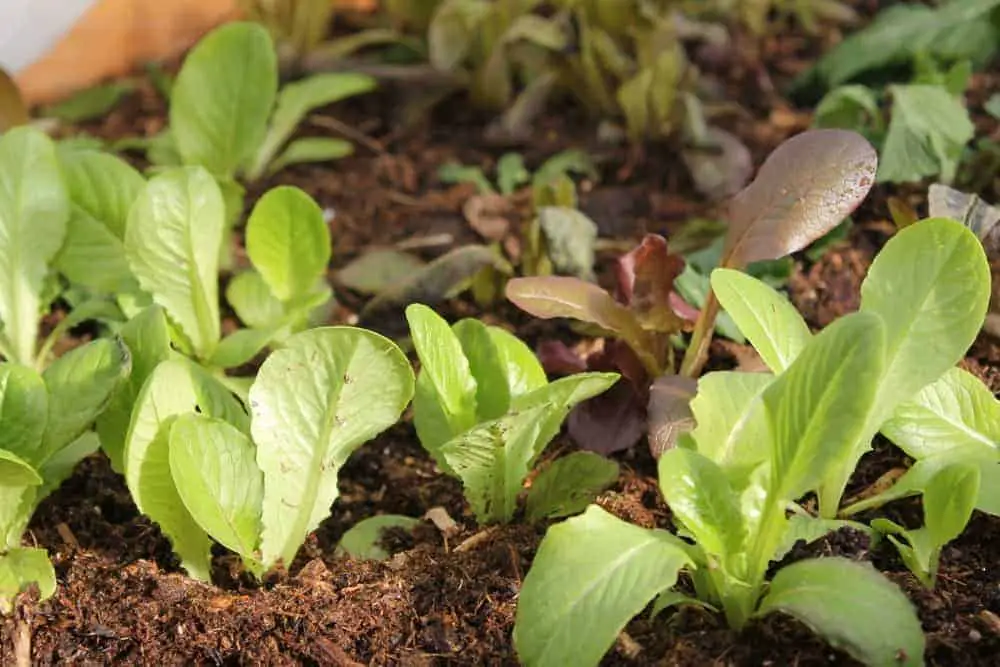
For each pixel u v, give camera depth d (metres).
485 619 0.95
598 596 0.90
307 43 1.32
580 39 1.29
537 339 1.12
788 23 1.41
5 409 0.95
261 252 1.07
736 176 1.21
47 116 1.31
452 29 1.27
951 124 1.15
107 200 1.07
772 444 0.91
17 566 0.96
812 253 1.14
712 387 0.97
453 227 1.21
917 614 0.94
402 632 0.95
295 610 0.95
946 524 0.93
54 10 1.30
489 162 1.26
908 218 1.06
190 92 1.13
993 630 0.93
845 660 0.92
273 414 0.95
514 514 1.01
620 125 1.28
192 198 1.03
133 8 1.34
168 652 0.94
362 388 0.95
